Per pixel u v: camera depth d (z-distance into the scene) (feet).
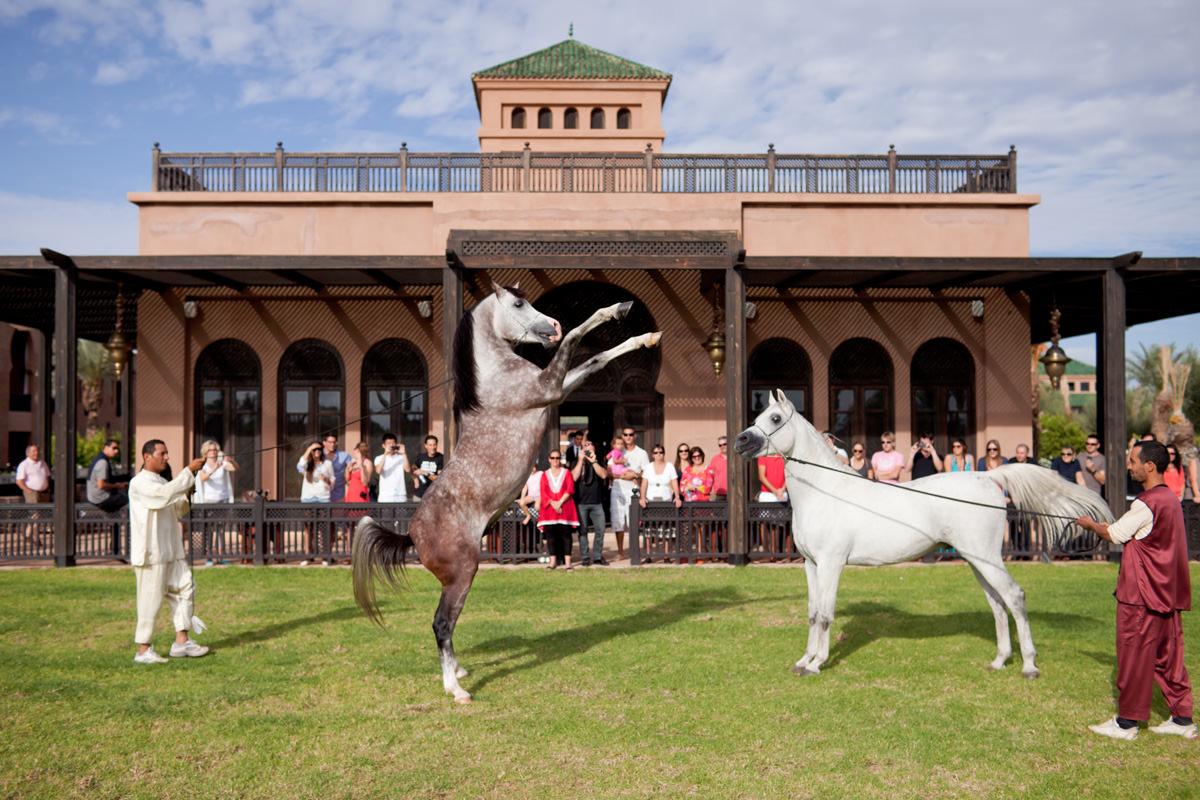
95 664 23.24
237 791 14.92
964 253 54.13
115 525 43.11
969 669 22.56
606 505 43.52
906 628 27.53
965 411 57.06
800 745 17.02
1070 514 21.94
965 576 37.91
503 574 38.65
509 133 83.87
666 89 87.20
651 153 53.52
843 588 34.76
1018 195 54.13
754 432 23.22
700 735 17.65
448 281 43.60
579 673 22.44
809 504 23.03
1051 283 52.70
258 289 55.88
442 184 53.72
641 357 56.70
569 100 85.35
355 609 30.91
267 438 55.88
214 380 56.29
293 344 56.54
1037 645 25.09
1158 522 17.17
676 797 14.64
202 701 20.02
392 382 56.70
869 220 54.13
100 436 117.39
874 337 56.70
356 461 44.04
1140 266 43.78
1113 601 31.50
